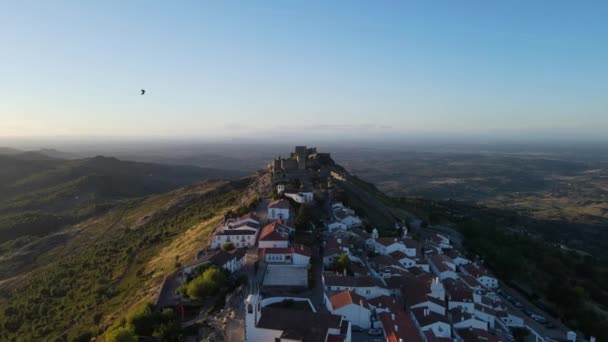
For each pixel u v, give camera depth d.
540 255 194.12
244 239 127.00
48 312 138.25
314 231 142.00
